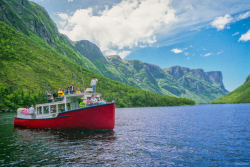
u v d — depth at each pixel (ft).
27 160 45.91
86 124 84.99
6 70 619.26
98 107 83.30
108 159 47.24
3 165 42.37
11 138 73.72
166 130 98.73
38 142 65.77
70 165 42.50
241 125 120.67
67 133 82.58
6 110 386.93
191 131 95.76
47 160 45.93
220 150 57.31
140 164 44.11
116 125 122.01
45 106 97.81
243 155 52.11
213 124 128.88
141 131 94.27
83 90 94.79
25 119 103.60
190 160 47.67
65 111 86.12
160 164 44.47
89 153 52.21
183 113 283.18
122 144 63.46
